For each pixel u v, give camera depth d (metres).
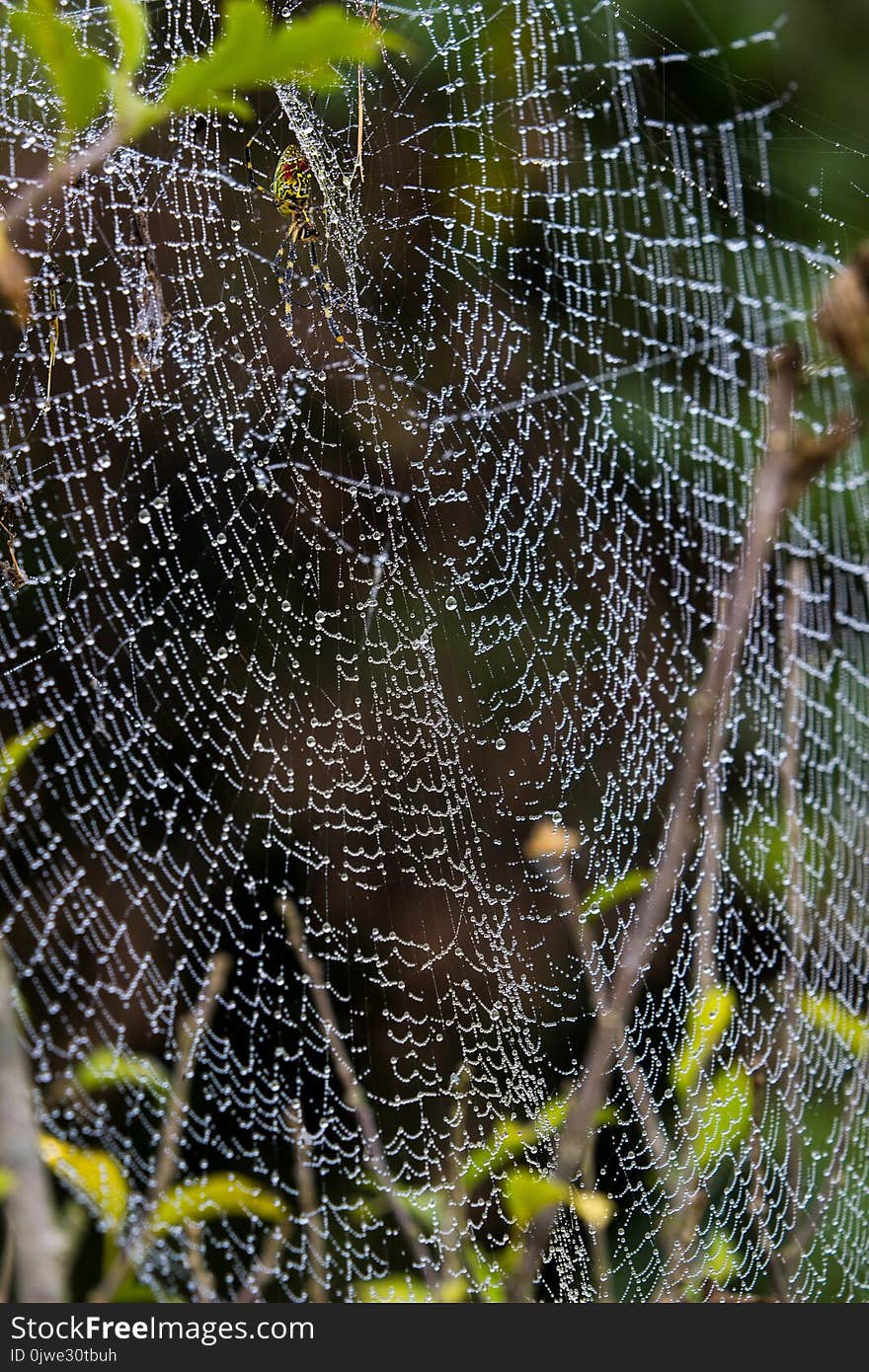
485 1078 0.76
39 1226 0.34
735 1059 0.76
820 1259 0.73
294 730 0.76
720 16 0.77
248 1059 0.74
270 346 0.76
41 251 0.69
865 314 0.40
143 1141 0.69
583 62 0.78
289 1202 0.71
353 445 0.78
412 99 0.77
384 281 0.78
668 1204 0.72
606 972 0.78
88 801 0.71
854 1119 0.76
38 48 0.36
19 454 0.69
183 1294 0.63
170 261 0.73
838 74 0.78
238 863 0.74
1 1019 0.36
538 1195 0.51
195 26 0.70
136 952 0.72
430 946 0.77
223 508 0.75
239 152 0.74
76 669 0.71
